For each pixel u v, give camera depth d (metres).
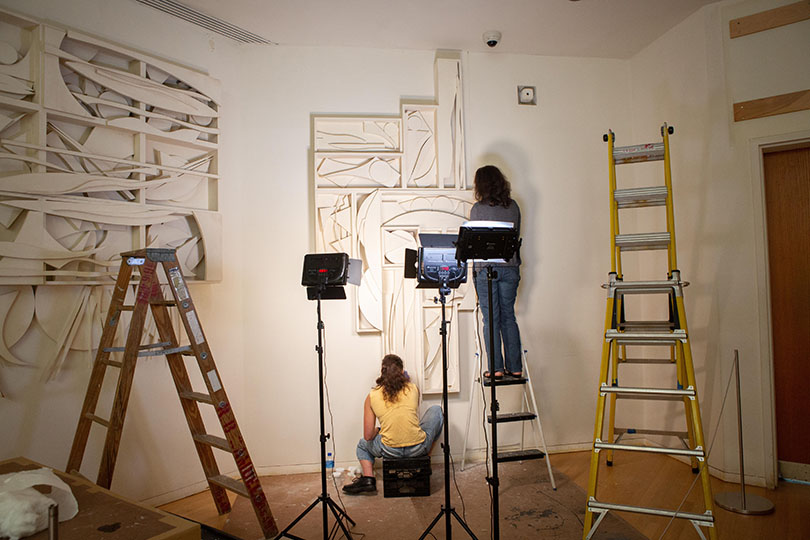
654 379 3.78
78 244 2.75
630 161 2.81
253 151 3.60
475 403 3.68
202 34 3.41
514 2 3.18
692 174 3.46
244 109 3.61
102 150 2.88
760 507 2.76
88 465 2.77
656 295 3.79
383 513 2.85
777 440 3.21
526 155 3.87
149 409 3.06
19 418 2.54
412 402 3.16
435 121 3.76
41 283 2.56
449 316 3.65
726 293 3.24
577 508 2.83
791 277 3.20
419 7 3.21
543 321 3.81
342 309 3.61
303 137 3.67
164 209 3.09
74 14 2.78
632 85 4.02
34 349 2.61
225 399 2.54
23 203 2.50
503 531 2.59
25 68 2.55
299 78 3.68
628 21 3.47
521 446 3.57
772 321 3.22
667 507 2.81
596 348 3.89
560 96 3.95
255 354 3.53
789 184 3.21
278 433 3.53
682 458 3.57
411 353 3.61
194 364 3.31
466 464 3.60
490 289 2.27
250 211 3.58
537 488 3.13
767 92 3.15
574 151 3.94
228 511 2.95
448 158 3.73
